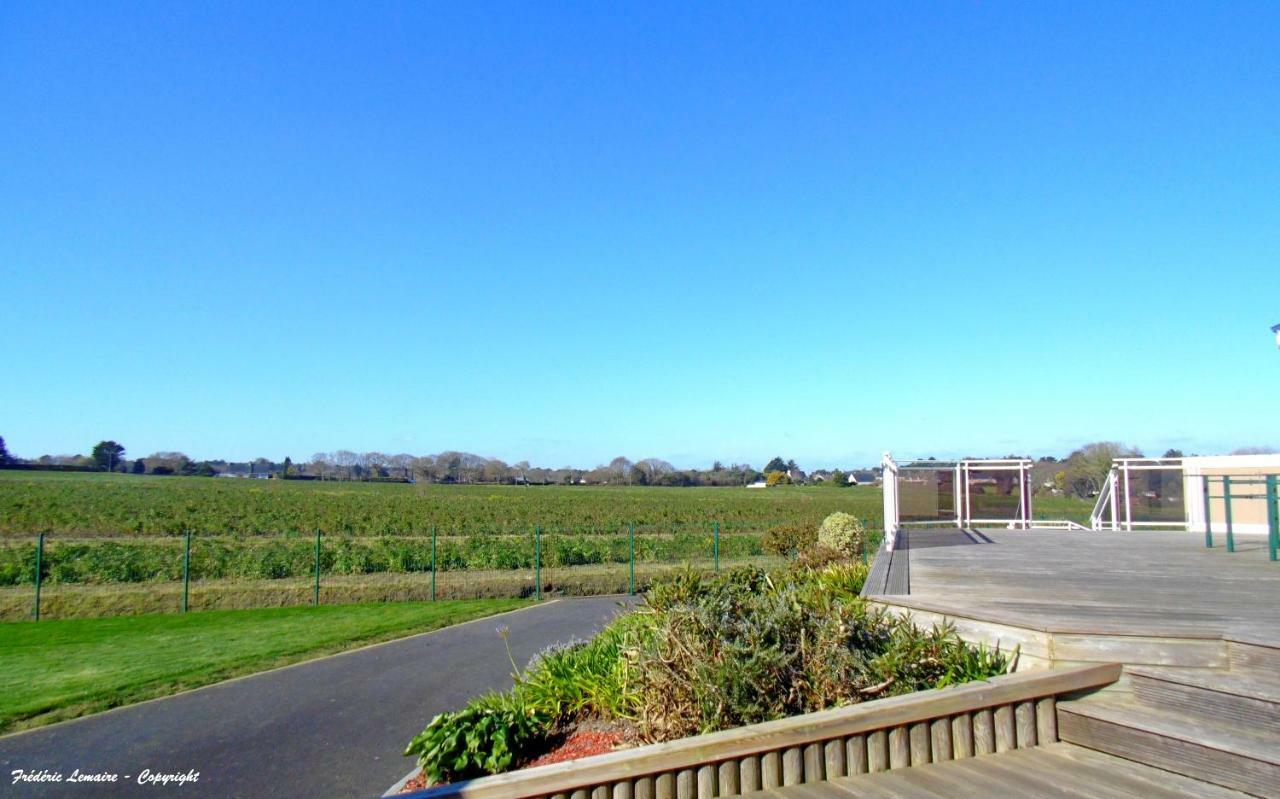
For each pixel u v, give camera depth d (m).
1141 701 4.16
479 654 11.39
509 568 23.50
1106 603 5.58
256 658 11.29
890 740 3.91
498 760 4.93
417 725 7.71
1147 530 13.67
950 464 14.53
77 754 6.96
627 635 5.77
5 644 12.70
